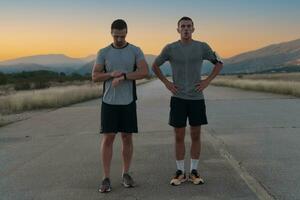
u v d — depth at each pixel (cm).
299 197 546
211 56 617
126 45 606
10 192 612
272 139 991
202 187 604
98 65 605
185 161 770
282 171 683
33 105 2352
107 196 578
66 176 693
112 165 761
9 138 1161
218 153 838
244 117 1472
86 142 1038
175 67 616
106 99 605
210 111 1728
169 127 1255
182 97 618
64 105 2525
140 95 3306
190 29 603
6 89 5294
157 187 612
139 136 1094
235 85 4903
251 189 587
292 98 2520
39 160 832
